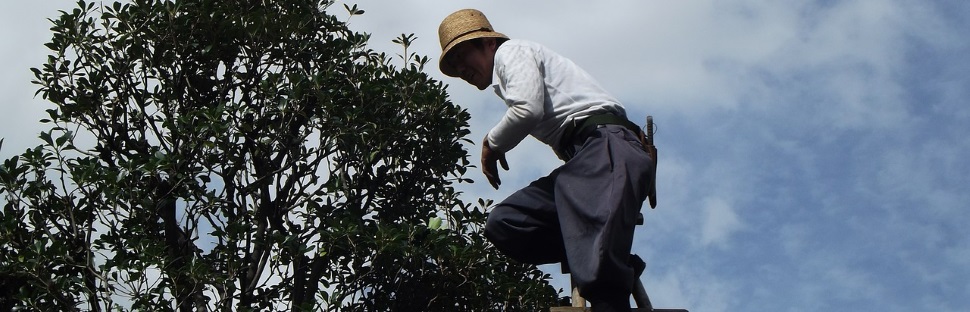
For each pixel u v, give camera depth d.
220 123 8.48
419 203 9.62
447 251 8.62
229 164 9.08
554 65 3.54
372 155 8.89
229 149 8.66
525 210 3.53
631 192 3.23
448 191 9.66
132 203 8.45
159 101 9.09
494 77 3.57
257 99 9.25
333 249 8.64
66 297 8.23
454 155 9.51
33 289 8.33
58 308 8.26
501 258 9.12
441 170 9.54
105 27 9.06
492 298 9.02
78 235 8.58
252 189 8.77
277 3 9.47
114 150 8.96
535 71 3.44
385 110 9.16
